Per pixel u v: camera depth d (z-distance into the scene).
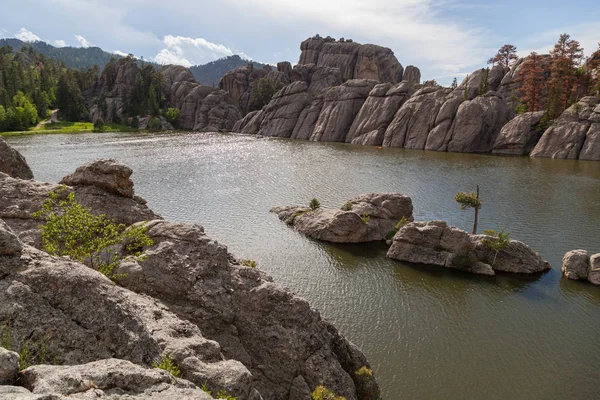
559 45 161.75
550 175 104.62
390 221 63.38
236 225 64.94
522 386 29.44
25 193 28.02
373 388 24.75
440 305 40.84
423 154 144.50
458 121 154.25
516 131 146.00
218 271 23.53
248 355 21.72
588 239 59.78
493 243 50.75
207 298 22.19
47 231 20.91
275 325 22.58
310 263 51.12
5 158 34.69
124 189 31.59
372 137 174.88
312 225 62.03
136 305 18.95
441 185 93.56
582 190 88.12
